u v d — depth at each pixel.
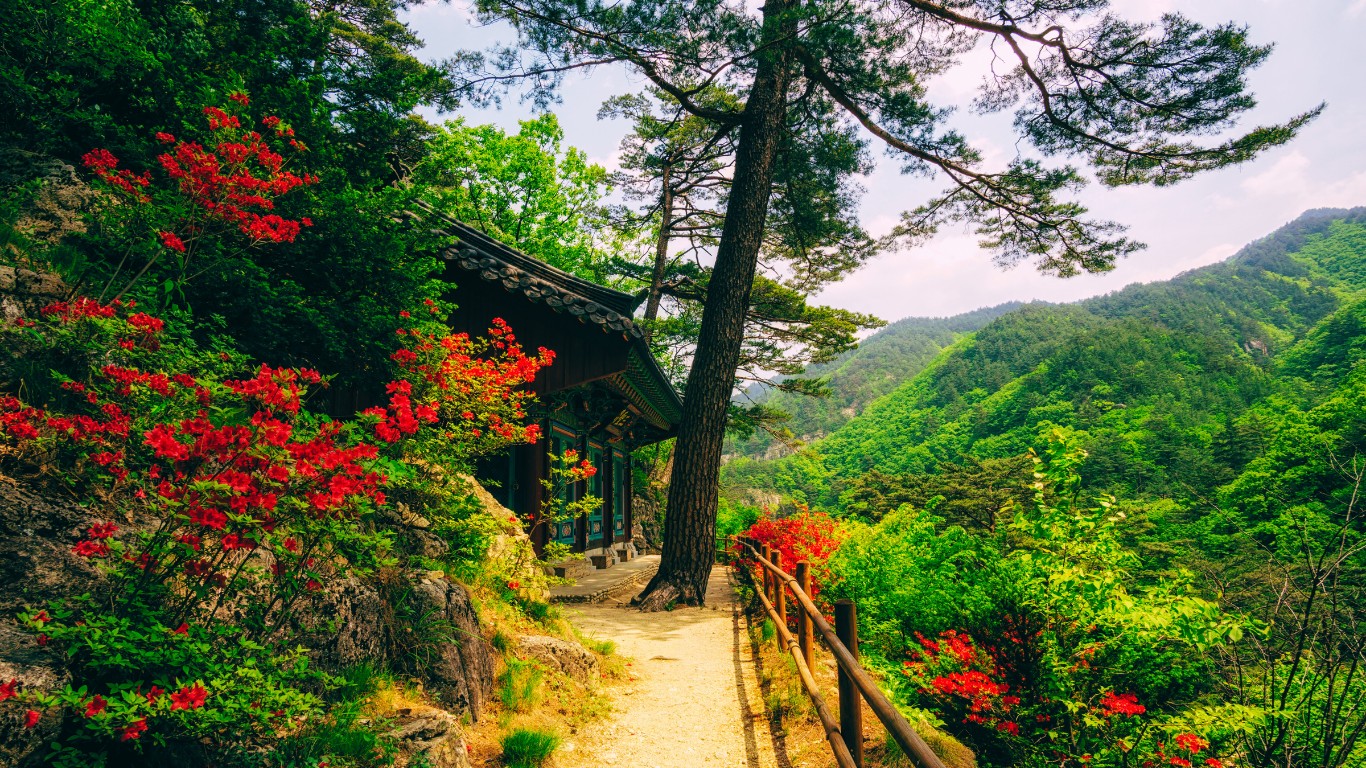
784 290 22.33
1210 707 5.55
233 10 5.29
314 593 3.21
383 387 5.61
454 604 4.28
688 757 4.21
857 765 2.92
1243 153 10.93
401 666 3.76
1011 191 12.98
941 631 6.71
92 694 2.24
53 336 3.14
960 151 12.22
